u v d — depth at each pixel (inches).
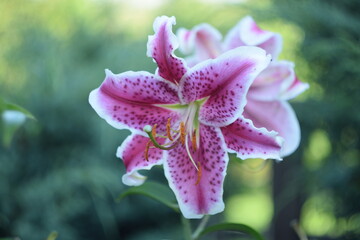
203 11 71.4
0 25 73.7
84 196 68.4
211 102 21.3
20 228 64.2
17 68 70.3
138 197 71.5
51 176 65.7
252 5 52.1
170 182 21.5
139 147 21.8
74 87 68.9
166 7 80.1
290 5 51.2
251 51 20.0
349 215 53.7
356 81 48.9
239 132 21.0
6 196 64.5
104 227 68.9
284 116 25.8
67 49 74.3
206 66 20.6
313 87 53.5
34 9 77.2
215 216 81.5
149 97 21.5
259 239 23.4
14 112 26.2
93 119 68.4
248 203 112.0
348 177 51.7
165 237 71.5
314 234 59.7
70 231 67.2
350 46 45.3
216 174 21.3
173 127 22.2
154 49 20.8
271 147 20.6
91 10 80.3
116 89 21.2
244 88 20.2
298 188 57.1
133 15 82.7
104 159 69.2
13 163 65.4
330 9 49.6
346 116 51.0
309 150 56.7
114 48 75.3
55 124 67.5
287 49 54.1
